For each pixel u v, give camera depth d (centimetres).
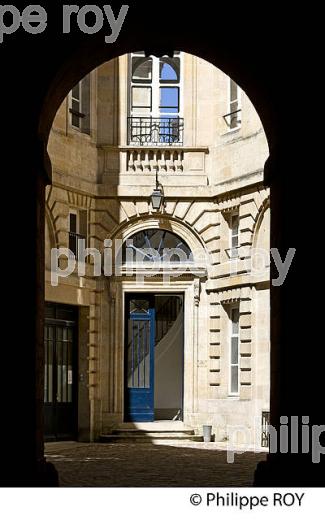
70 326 2809
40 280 1614
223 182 2833
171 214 2897
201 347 2873
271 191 1725
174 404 3250
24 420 1531
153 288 2902
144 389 2927
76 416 2814
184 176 2908
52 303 2727
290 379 1582
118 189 2892
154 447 2612
